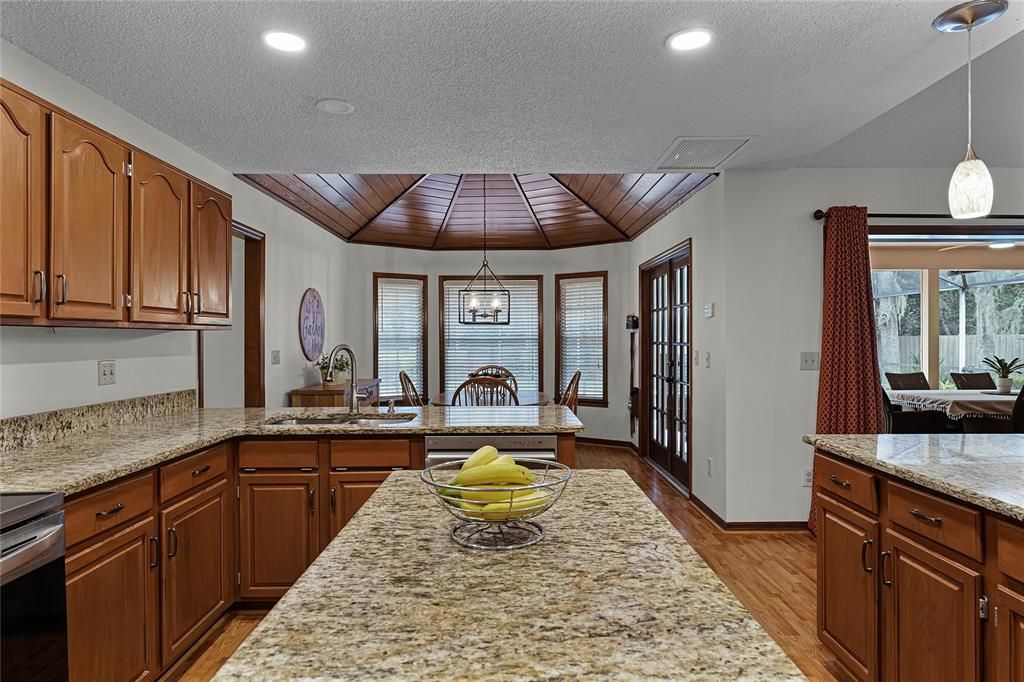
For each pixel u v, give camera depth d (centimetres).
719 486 409
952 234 401
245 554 277
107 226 232
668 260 550
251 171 379
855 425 381
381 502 140
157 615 215
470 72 238
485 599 86
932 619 174
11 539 144
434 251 724
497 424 287
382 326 687
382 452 279
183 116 284
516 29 205
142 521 207
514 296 730
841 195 399
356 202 559
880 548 200
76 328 252
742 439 398
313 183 479
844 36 212
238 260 461
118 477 190
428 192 577
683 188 464
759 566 337
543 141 323
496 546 109
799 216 399
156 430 267
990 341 752
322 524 278
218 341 457
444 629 77
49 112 204
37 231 198
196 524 242
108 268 232
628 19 200
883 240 441
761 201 398
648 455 627
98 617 183
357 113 281
